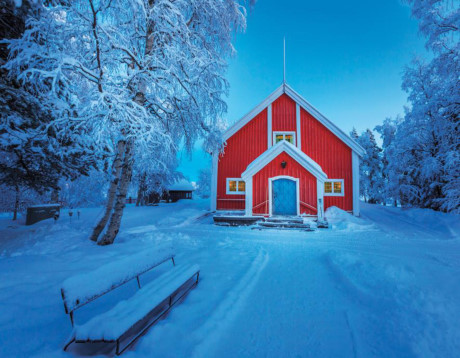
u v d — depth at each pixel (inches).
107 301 125.5
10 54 193.0
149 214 652.1
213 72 322.3
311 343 91.0
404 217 609.9
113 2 222.5
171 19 270.5
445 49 483.2
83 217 603.2
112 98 208.7
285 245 273.1
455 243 293.6
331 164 562.9
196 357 79.0
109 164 289.7
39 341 87.0
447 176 507.8
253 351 86.3
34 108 220.5
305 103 596.1
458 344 83.3
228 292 133.0
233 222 449.7
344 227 413.4
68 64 198.4
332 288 143.8
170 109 314.7
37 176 251.4
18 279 146.1
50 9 198.2
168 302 124.5
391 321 100.8
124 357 78.8
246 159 609.6
